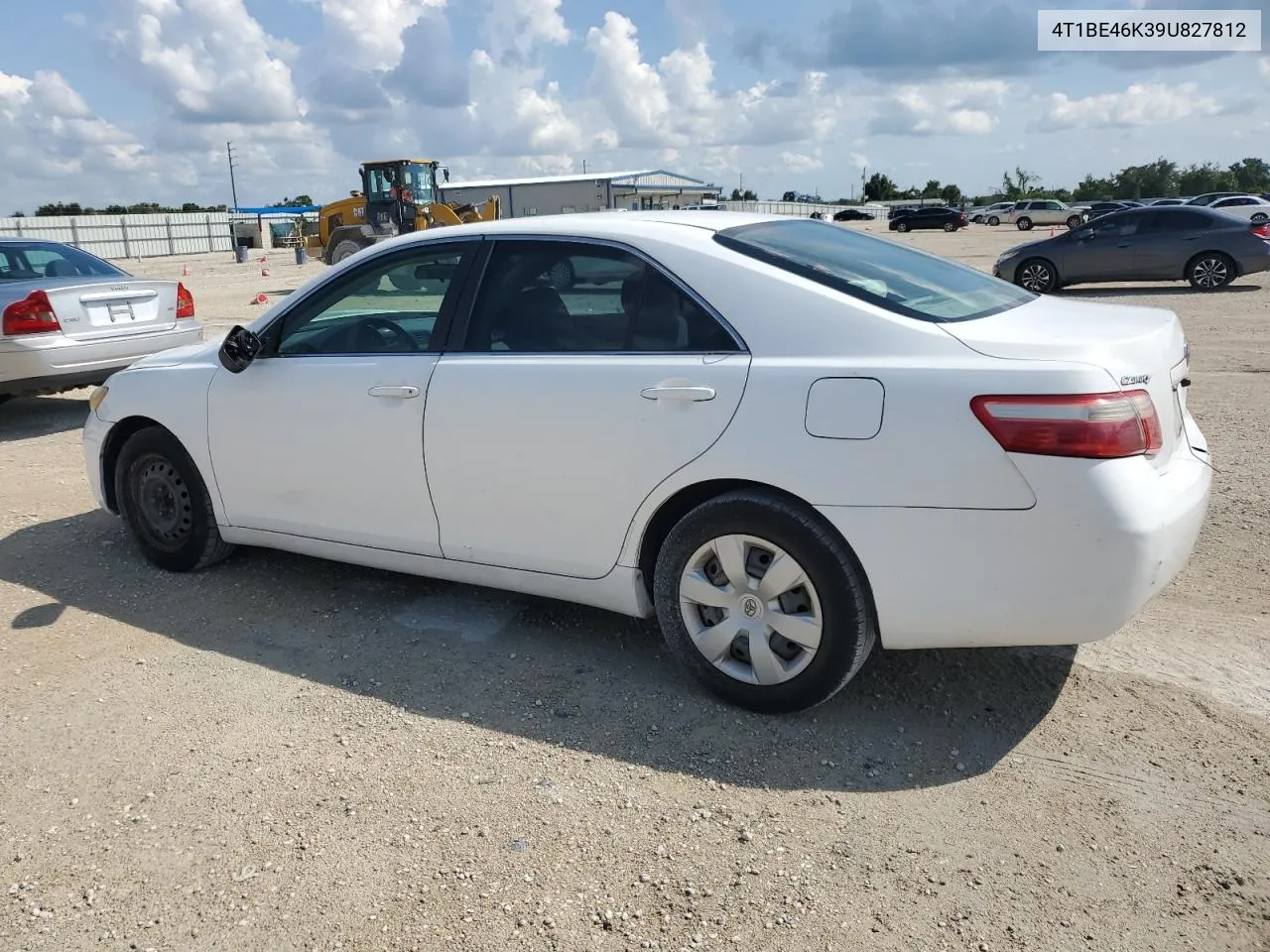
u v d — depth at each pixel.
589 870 2.58
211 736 3.28
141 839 2.76
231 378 4.30
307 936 2.38
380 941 2.36
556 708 3.41
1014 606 2.85
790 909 2.42
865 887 2.49
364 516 4.00
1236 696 3.31
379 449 3.87
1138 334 3.04
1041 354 2.82
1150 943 2.28
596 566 3.50
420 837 2.73
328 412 3.98
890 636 3.02
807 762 3.04
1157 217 16.86
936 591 2.91
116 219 57.66
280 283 26.58
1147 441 2.83
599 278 3.48
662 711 3.37
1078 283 17.59
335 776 3.03
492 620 4.14
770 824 2.75
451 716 3.37
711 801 2.86
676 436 3.20
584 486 3.42
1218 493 5.41
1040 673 3.52
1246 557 4.48
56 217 54.69
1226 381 8.64
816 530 3.01
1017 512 2.78
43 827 2.83
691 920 2.40
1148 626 3.85
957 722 3.24
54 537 5.29
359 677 3.66
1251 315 13.08
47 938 2.40
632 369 3.30
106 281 8.17
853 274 3.33
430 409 3.71
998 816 2.75
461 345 3.72
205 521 4.57
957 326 3.01
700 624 3.36
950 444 2.83
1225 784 2.85
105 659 3.85
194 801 2.92
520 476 3.54
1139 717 3.22
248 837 2.76
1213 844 2.61
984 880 2.50
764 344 3.14
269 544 4.45
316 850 2.69
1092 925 2.34
